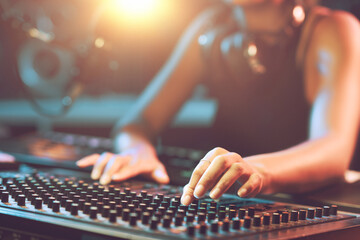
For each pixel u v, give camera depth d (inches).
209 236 24.9
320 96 52.5
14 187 34.4
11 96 126.3
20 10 55.1
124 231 25.8
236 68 58.1
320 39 55.8
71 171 51.3
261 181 34.4
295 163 41.6
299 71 58.1
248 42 52.7
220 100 65.5
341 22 55.6
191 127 112.7
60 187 34.8
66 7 65.4
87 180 42.7
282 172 39.7
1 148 64.2
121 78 117.3
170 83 65.1
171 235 24.8
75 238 26.6
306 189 41.9
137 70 117.0
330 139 46.7
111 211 27.1
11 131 115.9
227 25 63.1
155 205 30.0
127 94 118.3
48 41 54.9
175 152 66.5
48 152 61.7
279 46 53.1
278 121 62.1
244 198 36.9
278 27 53.2
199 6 107.4
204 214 27.7
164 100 64.1
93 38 54.0
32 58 59.9
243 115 64.4
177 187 41.1
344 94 50.5
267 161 40.3
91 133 120.6
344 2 75.4
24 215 28.7
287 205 34.8
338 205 36.9
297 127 60.9
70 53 56.9
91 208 27.8
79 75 55.6
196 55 65.2
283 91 60.1
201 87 107.3
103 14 53.7
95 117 112.4
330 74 52.8
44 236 27.6
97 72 55.8
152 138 61.1
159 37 113.3
